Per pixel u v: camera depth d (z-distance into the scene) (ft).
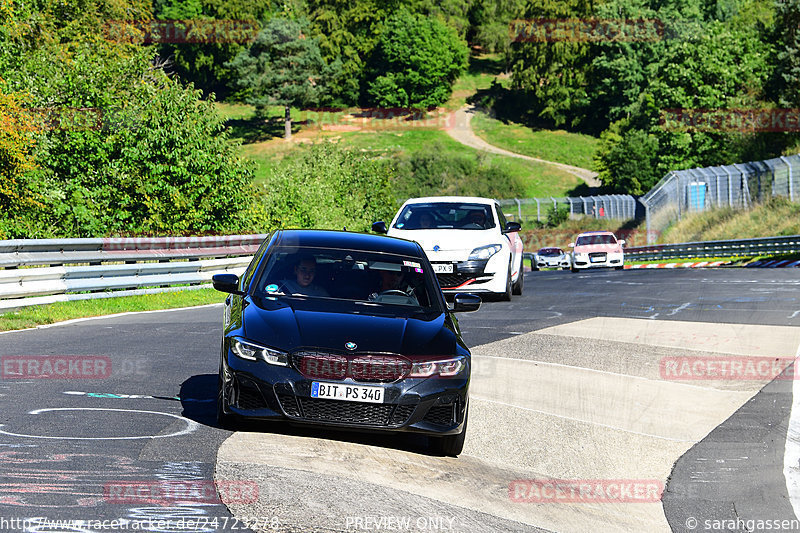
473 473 79.46
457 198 224.94
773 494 77.92
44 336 141.28
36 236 302.25
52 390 96.63
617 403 109.81
